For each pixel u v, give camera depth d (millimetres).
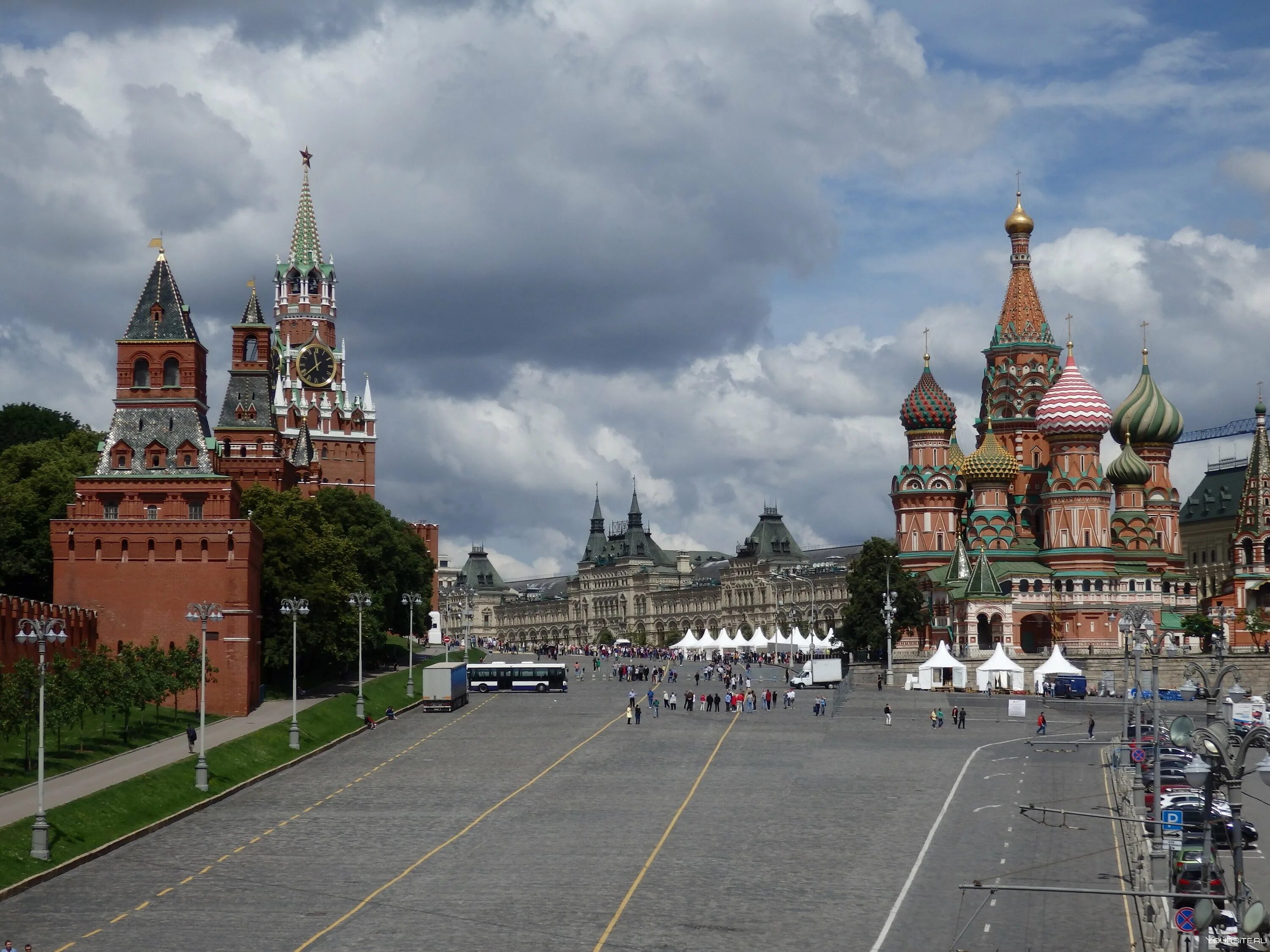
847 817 113062
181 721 152375
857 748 151000
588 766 138250
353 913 83812
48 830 97750
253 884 91250
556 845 102625
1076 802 118375
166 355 173000
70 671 132375
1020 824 109750
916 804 118250
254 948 76750
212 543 163625
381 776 132750
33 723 122250
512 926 81000
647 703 195625
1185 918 70250
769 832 107188
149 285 175500
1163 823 85250
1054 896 87625
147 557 164000
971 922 81625
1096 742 155500
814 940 78500
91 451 199375
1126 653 140500
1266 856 100375
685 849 101188
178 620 163250
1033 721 179250
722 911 84312
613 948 76750
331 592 175000
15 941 78250
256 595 168375
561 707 189500
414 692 192875
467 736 159375
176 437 171125
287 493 188000
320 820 112062
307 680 188375
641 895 88188
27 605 144000
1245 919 57469
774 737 159875
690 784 128125
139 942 77875
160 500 169000
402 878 92750
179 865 96812
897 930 80438
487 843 103312
